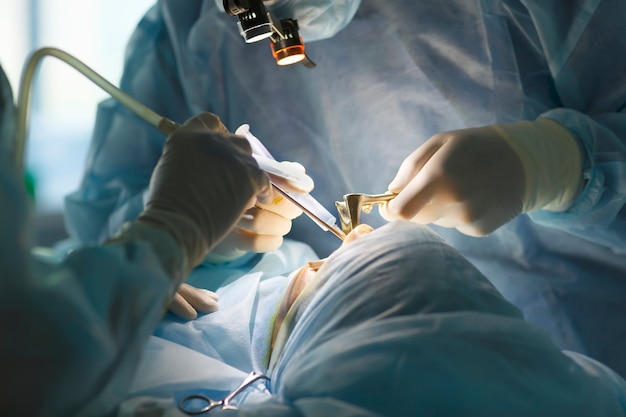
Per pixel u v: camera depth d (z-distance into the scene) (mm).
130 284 726
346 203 1187
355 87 1584
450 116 1521
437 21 1516
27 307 638
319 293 999
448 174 1163
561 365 844
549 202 1312
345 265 1009
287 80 1693
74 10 4059
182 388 964
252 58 1724
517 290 1497
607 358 1405
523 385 797
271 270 1419
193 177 906
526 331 858
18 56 4004
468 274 959
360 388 789
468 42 1493
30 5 3975
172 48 1869
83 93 4188
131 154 1819
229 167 929
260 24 1179
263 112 1713
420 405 774
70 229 1899
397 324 849
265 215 1327
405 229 1029
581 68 1402
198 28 1778
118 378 733
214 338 1130
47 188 3066
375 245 1008
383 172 1582
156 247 799
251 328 1156
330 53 1599
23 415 660
